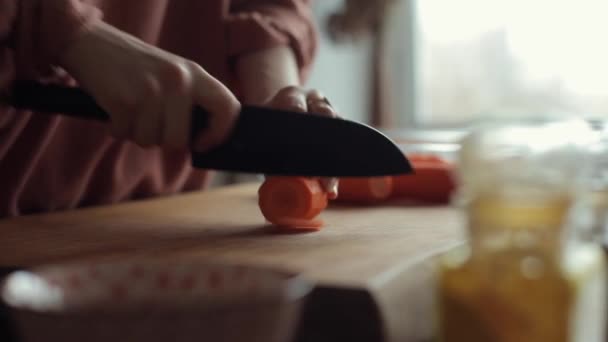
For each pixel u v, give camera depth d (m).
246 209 1.01
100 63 0.76
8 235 0.81
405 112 2.34
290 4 1.20
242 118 0.79
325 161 0.79
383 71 2.31
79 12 0.77
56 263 0.67
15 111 0.91
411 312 0.57
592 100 2.13
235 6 1.20
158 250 0.72
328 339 0.52
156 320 0.37
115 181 1.12
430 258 0.64
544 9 2.16
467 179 0.47
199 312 0.37
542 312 0.44
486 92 2.26
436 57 2.31
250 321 0.39
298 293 0.41
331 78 2.13
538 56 2.18
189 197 1.15
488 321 0.45
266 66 1.11
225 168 0.81
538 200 0.45
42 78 0.88
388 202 1.07
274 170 0.80
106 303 0.39
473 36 2.26
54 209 1.05
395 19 2.27
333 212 0.97
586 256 0.48
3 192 0.97
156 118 0.75
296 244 0.73
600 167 0.74
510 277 0.45
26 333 0.39
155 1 1.09
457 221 0.89
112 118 0.76
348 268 0.59
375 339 0.52
